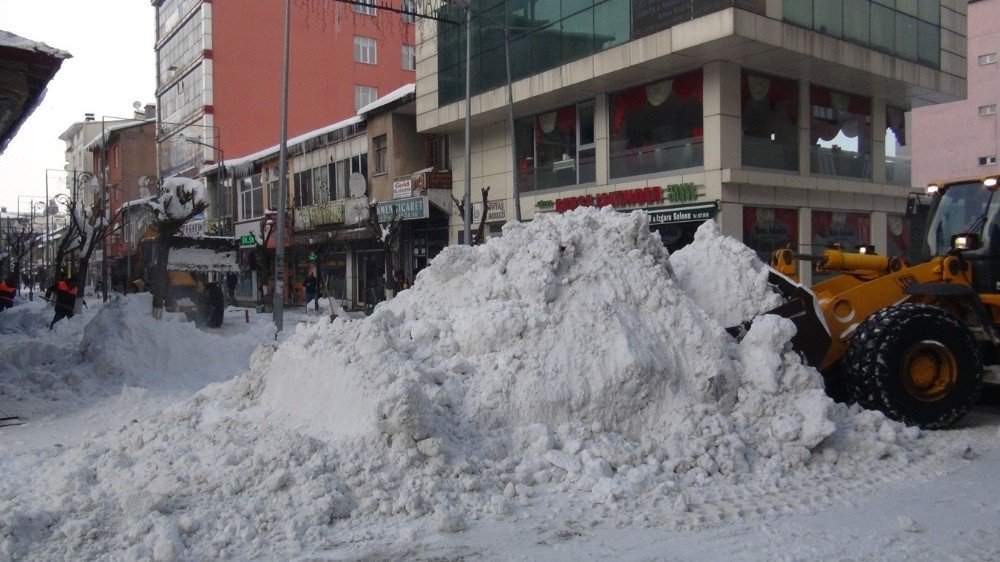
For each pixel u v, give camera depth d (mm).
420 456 5008
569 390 5633
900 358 6637
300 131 44562
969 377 6832
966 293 7098
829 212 21531
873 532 4379
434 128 27297
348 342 6000
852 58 19750
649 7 19047
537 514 4629
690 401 5742
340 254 34312
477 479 4898
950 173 34406
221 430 5660
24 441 7082
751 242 19609
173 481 4758
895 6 21297
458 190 27828
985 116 33312
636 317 6113
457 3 21609
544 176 24250
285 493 4656
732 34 17109
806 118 20828
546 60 22250
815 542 4238
